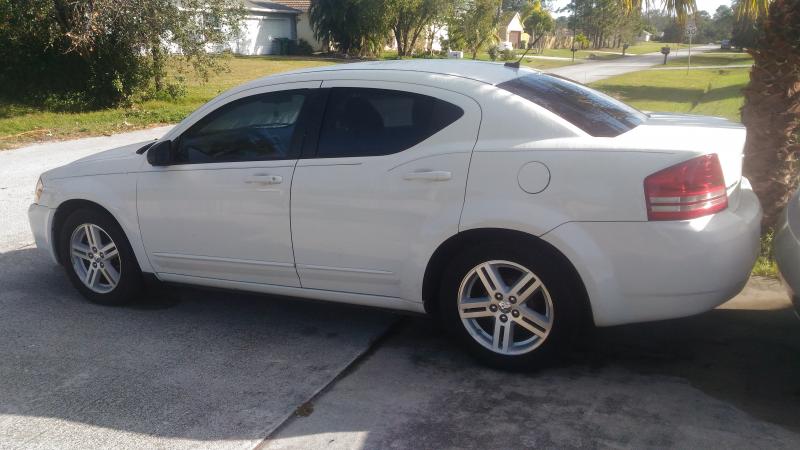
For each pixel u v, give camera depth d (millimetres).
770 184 5594
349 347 4406
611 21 65875
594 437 3297
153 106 19578
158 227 4754
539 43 68812
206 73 19781
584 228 3568
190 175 4578
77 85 18875
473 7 43719
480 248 3822
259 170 4340
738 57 57625
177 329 4738
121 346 4465
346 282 4258
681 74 33000
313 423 3502
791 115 5473
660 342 4297
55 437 3428
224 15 19344
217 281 4723
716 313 4680
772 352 4105
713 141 3691
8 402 3770
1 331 4711
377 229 4031
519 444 3262
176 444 3344
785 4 5398
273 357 4277
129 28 17797
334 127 4227
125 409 3676
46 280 5730
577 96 4254
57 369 4145
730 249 3508
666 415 3467
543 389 3770
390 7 41656
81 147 13328
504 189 3703
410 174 3908
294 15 45344
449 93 3979
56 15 17375
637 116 4367
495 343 3951
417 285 4016
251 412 3623
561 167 3598
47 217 5203
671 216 3436
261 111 4457
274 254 4395
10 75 18547
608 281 3574
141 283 5102
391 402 3689
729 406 3535
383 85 4160
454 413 3559
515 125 3779
